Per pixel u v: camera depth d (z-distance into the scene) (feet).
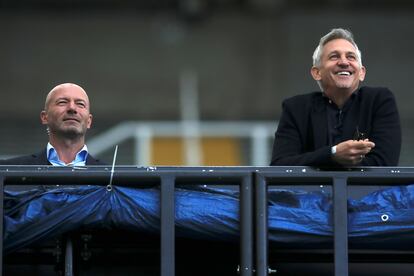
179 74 144.56
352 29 148.25
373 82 145.69
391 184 36.94
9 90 142.41
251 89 144.66
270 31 147.74
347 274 36.35
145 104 142.10
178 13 146.72
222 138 129.18
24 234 36.76
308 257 38.60
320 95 41.34
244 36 147.23
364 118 40.70
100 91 142.92
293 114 41.01
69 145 42.47
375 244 37.60
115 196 37.01
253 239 36.78
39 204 36.96
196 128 128.47
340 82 40.75
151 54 145.38
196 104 142.51
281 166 37.27
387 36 147.84
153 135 126.31
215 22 147.64
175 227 37.04
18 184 36.45
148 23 146.92
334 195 36.65
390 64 146.41
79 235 37.76
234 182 36.76
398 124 40.70
